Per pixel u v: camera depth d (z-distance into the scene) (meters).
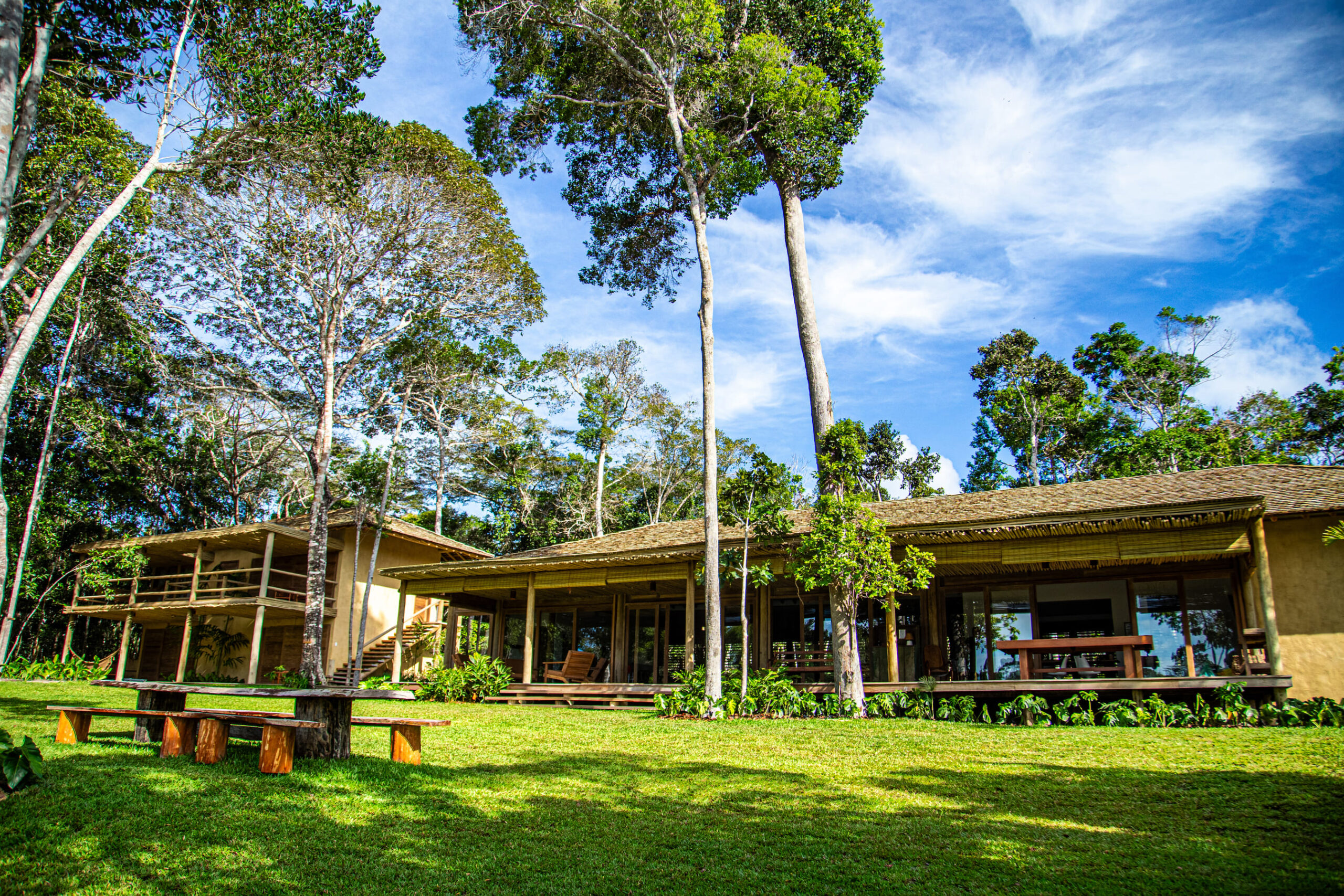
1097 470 39.62
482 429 37.62
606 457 42.53
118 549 28.08
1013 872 4.73
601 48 18.97
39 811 5.57
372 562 24.31
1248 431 35.97
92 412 30.00
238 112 14.66
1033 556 14.69
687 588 19.66
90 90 13.42
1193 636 15.29
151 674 31.58
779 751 9.39
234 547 29.12
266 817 5.62
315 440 29.20
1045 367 42.69
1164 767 7.90
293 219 25.17
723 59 18.61
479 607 24.70
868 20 19.83
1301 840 5.31
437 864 4.82
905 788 7.14
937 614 17.70
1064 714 12.27
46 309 11.66
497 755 9.08
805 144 18.39
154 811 5.66
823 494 15.02
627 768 8.21
